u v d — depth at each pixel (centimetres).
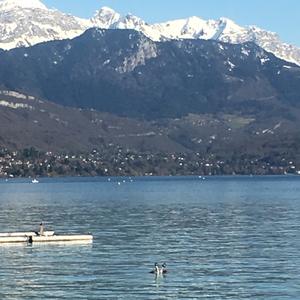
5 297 9150
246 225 16112
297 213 19250
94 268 10769
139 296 9162
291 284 9644
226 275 10225
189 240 13588
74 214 19362
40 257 11712
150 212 19938
